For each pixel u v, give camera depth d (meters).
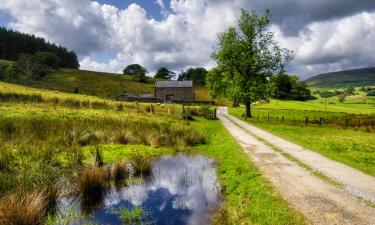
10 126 20.48
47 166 13.36
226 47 53.16
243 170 14.23
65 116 28.78
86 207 10.43
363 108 94.75
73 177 12.60
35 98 43.44
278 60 52.69
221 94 56.59
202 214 9.93
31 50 197.00
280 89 131.00
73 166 14.41
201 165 16.89
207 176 14.53
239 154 17.91
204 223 9.25
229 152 19.22
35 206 8.99
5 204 8.62
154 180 13.83
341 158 16.73
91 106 43.31
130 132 23.31
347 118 49.56
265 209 9.30
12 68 132.50
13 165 13.50
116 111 39.94
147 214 9.89
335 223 8.16
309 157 16.86
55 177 12.71
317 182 11.83
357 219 8.41
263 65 52.91
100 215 9.78
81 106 42.38
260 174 13.07
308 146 21.05
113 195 11.73
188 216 9.76
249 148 19.94
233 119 48.94
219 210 10.24
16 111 29.27
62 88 129.62
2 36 183.25
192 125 35.28
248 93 50.69
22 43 192.75
